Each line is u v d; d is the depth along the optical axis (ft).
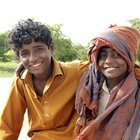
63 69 4.34
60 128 4.38
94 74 3.98
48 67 4.21
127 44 3.69
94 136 3.74
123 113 3.62
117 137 3.59
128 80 3.72
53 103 4.28
